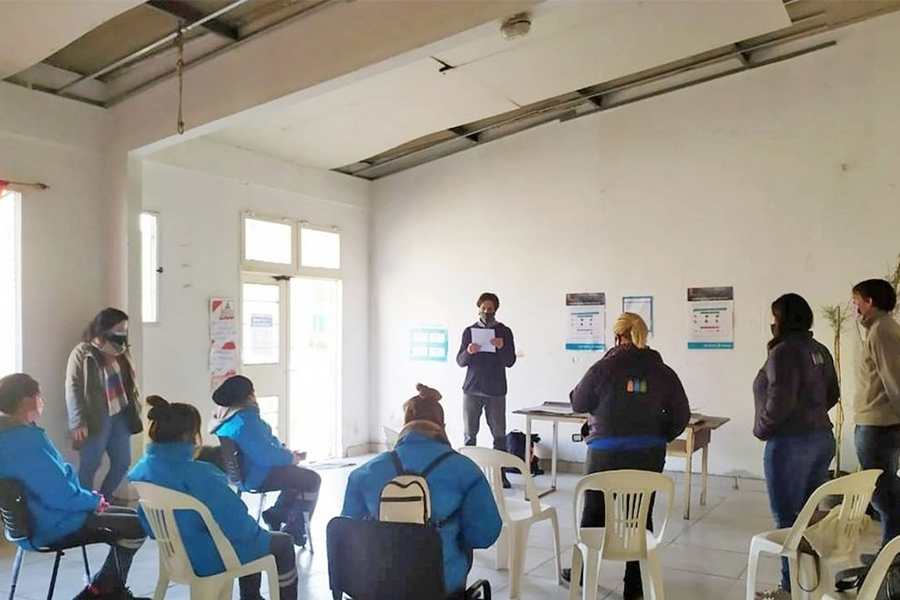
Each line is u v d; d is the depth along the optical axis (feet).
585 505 10.80
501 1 11.65
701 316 20.49
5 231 15.80
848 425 18.51
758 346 19.75
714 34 16.88
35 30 12.78
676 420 10.41
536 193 23.03
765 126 19.79
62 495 9.66
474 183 24.14
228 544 8.57
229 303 20.53
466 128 23.38
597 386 10.45
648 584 9.71
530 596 11.42
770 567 12.79
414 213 25.30
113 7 12.02
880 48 18.45
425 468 7.34
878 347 10.78
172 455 8.71
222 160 20.39
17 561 10.34
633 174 21.50
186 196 19.40
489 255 23.81
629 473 9.50
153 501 8.57
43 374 16.20
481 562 13.10
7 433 9.62
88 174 17.28
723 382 20.20
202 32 15.03
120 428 16.03
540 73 18.04
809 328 10.36
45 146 16.43
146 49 15.64
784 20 16.48
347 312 25.03
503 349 19.16
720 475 20.24
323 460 23.81
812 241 19.19
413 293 25.26
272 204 22.09
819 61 19.15
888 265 18.29
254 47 14.90
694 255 20.63
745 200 20.02
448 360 24.50
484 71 17.63
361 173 25.61
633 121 21.52
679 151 20.88
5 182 15.49
